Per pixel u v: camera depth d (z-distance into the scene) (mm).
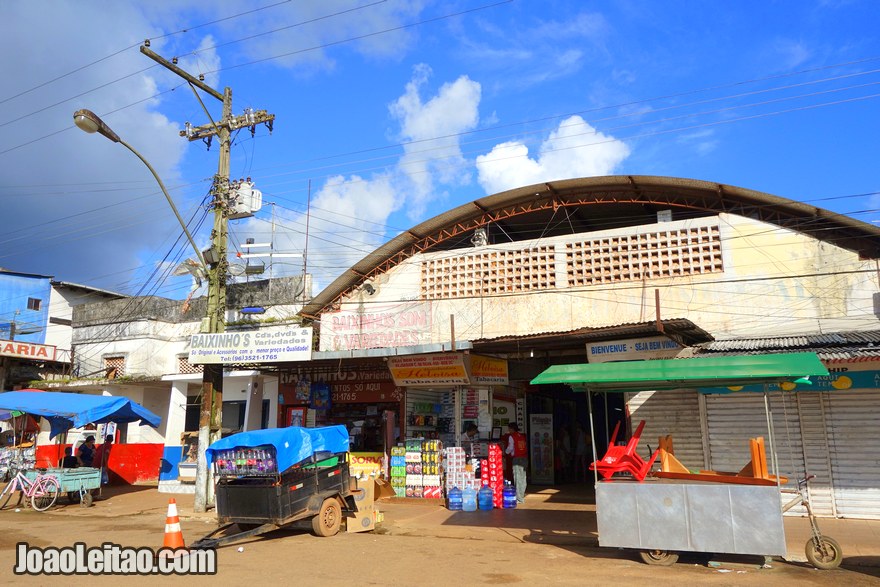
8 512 15406
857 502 12297
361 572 8211
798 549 9664
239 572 8188
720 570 8398
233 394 22125
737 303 15695
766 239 15773
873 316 14430
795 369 8328
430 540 10844
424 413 17969
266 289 24141
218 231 16250
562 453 20281
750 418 13406
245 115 16531
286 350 15133
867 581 7773
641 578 7875
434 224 19281
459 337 18500
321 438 11430
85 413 16688
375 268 20125
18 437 25047
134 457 22672
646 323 12508
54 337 34375
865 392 12547
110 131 13281
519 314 18000
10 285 33656
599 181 17250
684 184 16609
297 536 11219
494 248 18703
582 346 15805
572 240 17844
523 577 7930
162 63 15750
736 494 8414
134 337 27438
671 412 14133
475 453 16531
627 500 8891
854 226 14875
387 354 15023
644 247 17031
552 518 12914
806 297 15117
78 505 16641
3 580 7730
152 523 13328
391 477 16688
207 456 11133
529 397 20109
